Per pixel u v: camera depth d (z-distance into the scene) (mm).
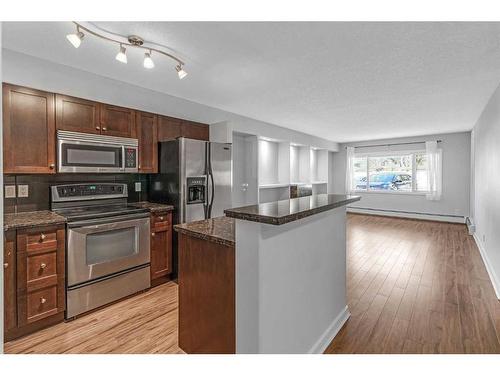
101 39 2043
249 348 1363
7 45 2152
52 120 2355
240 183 4887
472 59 2338
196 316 1705
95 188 2865
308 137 6461
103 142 2658
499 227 2818
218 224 1895
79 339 1990
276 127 5348
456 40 2016
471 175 5855
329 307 2033
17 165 2166
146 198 3373
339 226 2217
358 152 7684
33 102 2250
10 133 2131
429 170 6406
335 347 1874
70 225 2234
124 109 2863
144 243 2779
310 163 6547
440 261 3676
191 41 2051
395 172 7156
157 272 2922
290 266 1558
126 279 2633
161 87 3125
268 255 1365
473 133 5398
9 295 1941
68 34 1965
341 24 1820
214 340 1588
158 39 2025
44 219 2150
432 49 2158
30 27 1890
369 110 4133
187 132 3516
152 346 1897
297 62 2416
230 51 2213
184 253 1777
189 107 3645
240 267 1383
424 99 3518
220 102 3717
